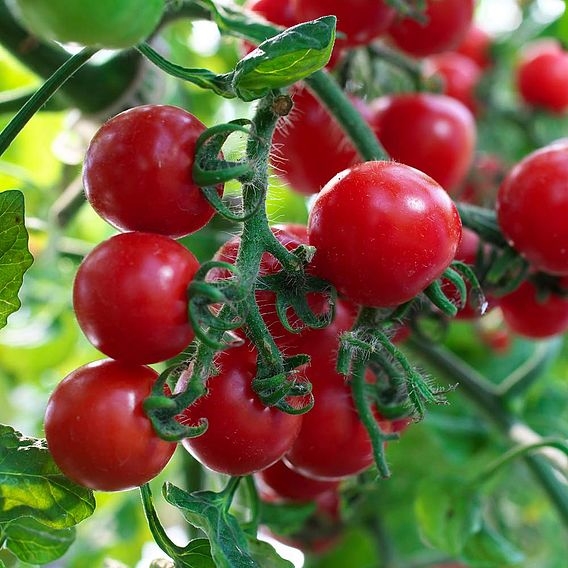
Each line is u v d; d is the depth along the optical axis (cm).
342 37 38
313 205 33
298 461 35
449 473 56
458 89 58
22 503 33
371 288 32
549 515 75
